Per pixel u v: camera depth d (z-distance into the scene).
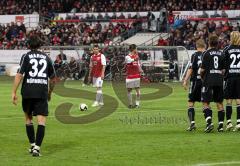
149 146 21.52
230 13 85.00
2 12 96.06
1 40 88.44
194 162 18.23
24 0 97.50
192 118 26.00
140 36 83.81
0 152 20.42
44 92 19.81
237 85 25.62
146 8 89.62
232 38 25.70
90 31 85.25
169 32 82.44
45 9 96.06
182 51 69.69
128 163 18.17
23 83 19.88
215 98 25.39
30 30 88.31
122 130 26.55
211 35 25.39
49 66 20.03
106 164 18.02
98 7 92.38
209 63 24.98
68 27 87.50
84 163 18.19
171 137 23.88
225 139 23.08
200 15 84.88
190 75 25.92
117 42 82.62
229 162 18.19
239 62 25.56
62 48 75.25
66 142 22.72
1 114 34.09
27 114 20.17
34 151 19.50
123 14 90.19
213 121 30.03
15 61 82.88
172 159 18.81
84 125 28.73
